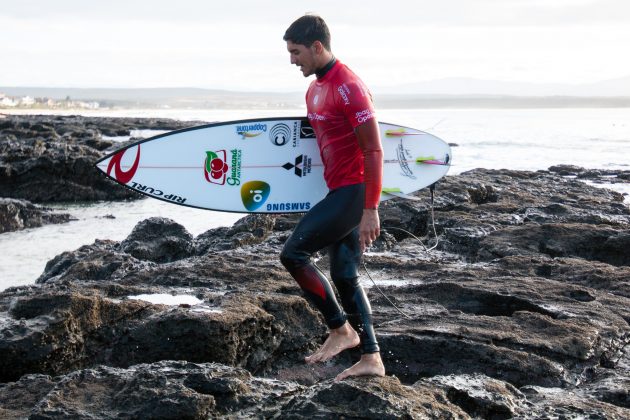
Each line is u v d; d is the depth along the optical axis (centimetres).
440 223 1377
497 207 1573
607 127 10062
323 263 1035
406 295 867
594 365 676
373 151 446
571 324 727
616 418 482
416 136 661
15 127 5631
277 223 1448
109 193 2820
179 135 635
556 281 903
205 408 468
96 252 1130
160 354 654
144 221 1315
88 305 661
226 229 1376
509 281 891
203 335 644
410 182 658
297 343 718
